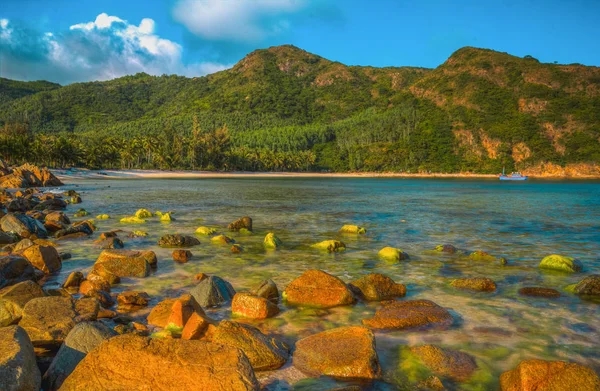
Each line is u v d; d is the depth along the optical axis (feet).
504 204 130.21
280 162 624.59
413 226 74.49
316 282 30.48
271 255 47.19
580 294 32.27
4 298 24.57
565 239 61.52
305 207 110.11
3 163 199.52
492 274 39.37
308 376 18.62
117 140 503.61
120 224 71.05
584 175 631.15
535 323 26.00
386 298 31.19
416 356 20.70
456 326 25.26
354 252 49.65
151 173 422.41
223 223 74.69
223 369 14.66
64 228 61.46
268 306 26.68
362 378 18.38
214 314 26.91
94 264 38.75
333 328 24.67
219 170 540.11
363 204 122.93
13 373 14.58
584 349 22.20
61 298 24.95
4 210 79.61
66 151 386.73
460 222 81.15
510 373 18.16
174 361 14.97
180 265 41.60
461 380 18.65
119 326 22.43
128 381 14.44
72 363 17.54
